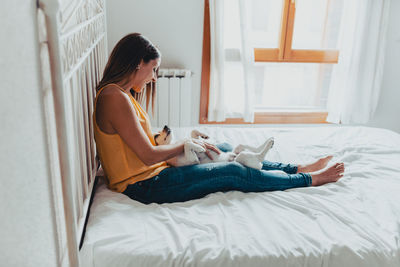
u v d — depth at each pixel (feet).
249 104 9.68
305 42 9.89
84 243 3.64
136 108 4.82
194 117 10.19
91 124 5.16
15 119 2.15
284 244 3.76
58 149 2.79
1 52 1.97
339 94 10.15
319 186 5.13
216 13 8.86
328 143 6.94
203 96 9.91
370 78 10.08
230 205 4.52
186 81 9.00
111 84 4.46
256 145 6.70
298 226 4.08
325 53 9.97
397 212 4.43
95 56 5.79
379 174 5.51
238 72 9.57
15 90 2.13
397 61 10.50
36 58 2.32
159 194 4.61
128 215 4.17
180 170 4.70
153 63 4.79
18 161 2.22
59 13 2.54
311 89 10.43
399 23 10.10
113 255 3.54
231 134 7.19
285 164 5.67
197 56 9.53
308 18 9.68
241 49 9.21
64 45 3.10
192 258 3.55
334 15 9.71
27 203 2.35
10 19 2.04
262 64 10.02
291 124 10.70
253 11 9.41
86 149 4.84
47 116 2.61
